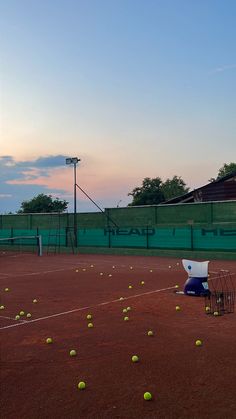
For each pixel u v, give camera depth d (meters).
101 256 31.17
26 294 14.10
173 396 5.54
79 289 14.98
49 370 6.62
